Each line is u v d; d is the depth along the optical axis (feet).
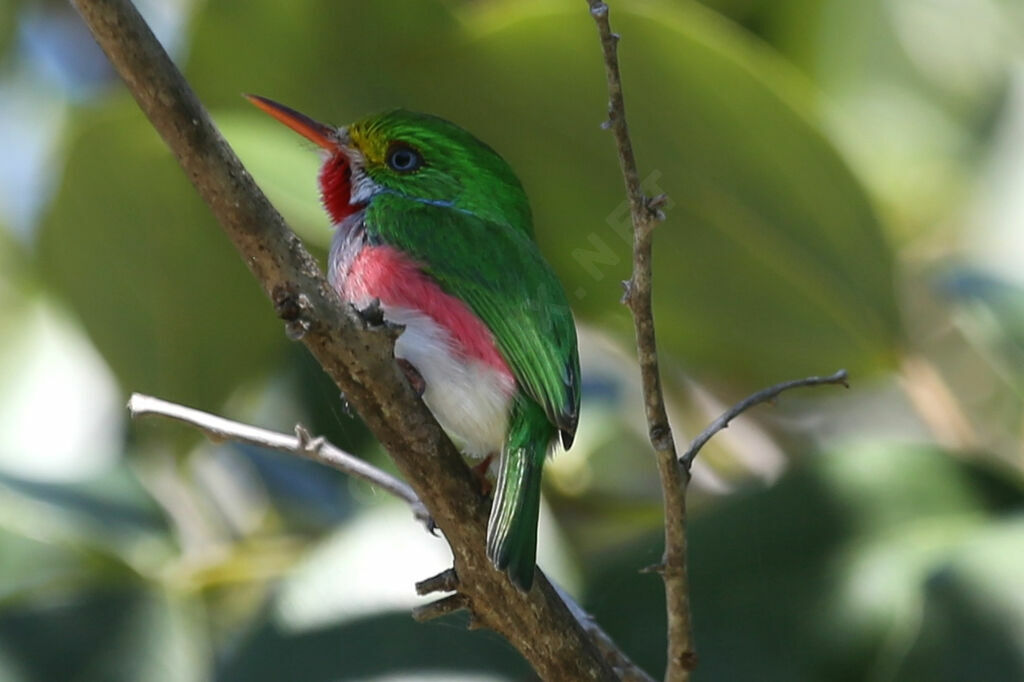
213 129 17.16
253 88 30.30
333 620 27.68
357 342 18.39
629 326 29.68
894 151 37.40
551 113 27.91
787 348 29.48
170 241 31.01
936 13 38.22
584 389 34.50
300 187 28.96
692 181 28.09
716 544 26.27
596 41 26.76
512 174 27.27
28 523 29.91
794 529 26.13
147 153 29.84
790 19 36.19
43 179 31.30
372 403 18.98
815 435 35.63
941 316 31.96
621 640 25.82
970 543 25.04
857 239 28.19
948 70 38.09
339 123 30.01
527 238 25.77
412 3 29.43
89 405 35.78
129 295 31.55
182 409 21.80
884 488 26.40
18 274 37.06
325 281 18.11
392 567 28.32
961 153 37.40
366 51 29.53
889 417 36.01
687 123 27.45
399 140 26.99
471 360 23.25
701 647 25.22
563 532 30.94
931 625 24.12
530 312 23.57
